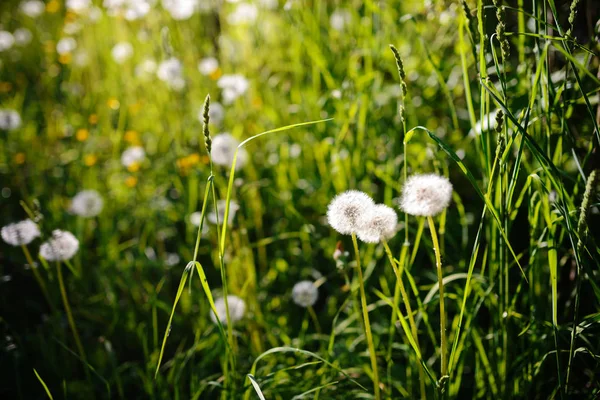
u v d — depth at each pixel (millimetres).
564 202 734
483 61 781
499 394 845
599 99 839
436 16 1021
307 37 1253
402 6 1264
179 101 1341
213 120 1236
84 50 1678
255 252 1213
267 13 1407
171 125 1361
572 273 880
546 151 822
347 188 1106
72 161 1433
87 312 1103
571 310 889
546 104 805
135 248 1211
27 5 1862
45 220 1244
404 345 922
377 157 1172
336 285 1112
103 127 1536
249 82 1344
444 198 692
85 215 1160
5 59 1868
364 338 945
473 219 1079
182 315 1110
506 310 829
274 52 1438
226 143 1066
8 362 1024
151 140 1464
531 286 834
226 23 1453
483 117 783
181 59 1370
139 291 1143
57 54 1863
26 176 1411
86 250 1211
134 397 1010
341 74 1252
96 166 1412
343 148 1132
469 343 848
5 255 1188
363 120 1075
